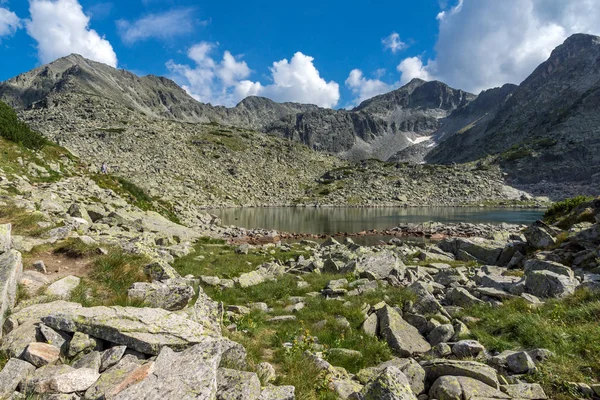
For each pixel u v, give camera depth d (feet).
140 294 30.66
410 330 39.14
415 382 26.58
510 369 27.63
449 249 105.29
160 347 20.83
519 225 221.25
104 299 30.76
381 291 53.06
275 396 19.51
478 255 94.27
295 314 46.88
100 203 105.19
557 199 505.25
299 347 32.17
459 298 48.52
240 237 167.43
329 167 645.51
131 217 104.53
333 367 29.27
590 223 75.46
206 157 524.52
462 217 297.74
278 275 70.23
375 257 73.97
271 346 34.76
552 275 45.80
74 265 38.45
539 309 39.50
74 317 21.90
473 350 31.07
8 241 34.65
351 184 528.22
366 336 38.83
